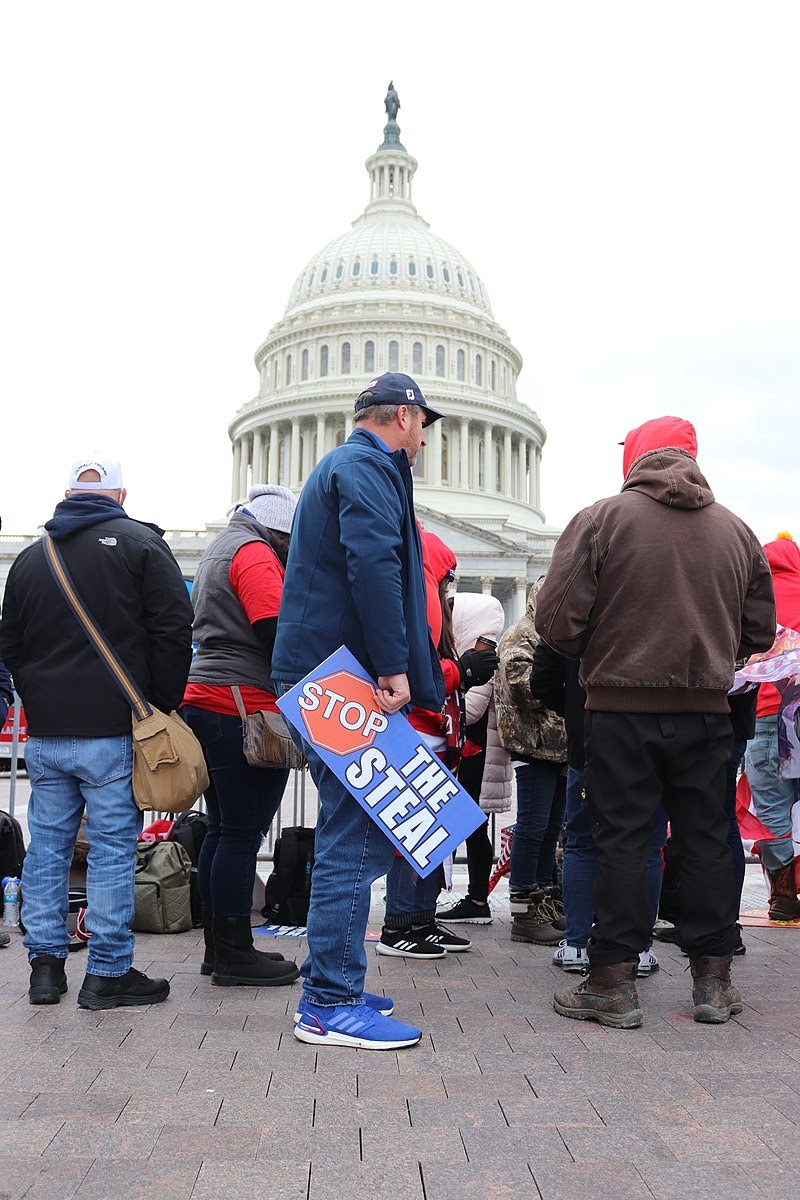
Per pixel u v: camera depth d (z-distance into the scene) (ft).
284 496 19.75
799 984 18.11
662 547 16.05
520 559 221.46
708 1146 10.52
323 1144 10.50
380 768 14.39
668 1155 10.30
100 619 16.61
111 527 17.02
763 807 24.09
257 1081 12.41
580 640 16.61
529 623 22.86
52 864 16.63
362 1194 9.39
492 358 286.46
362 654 14.88
